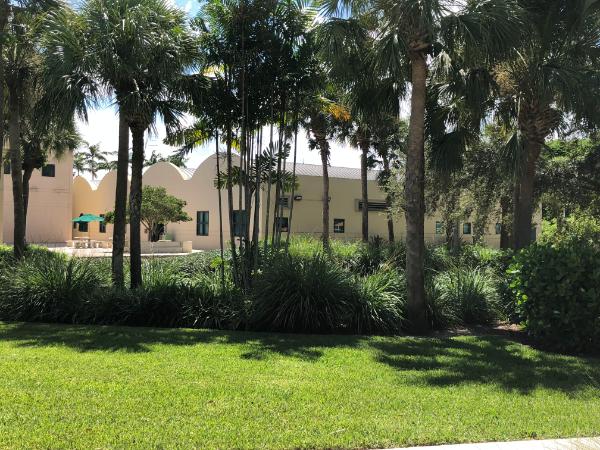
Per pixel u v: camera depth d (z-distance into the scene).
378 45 9.60
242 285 11.23
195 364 6.80
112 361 6.85
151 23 10.78
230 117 12.23
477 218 20.83
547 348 8.38
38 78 13.74
